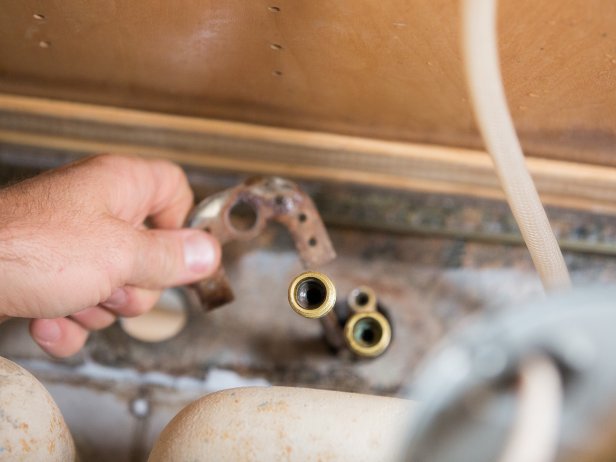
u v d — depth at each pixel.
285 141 0.40
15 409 0.28
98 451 0.39
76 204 0.32
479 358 0.18
